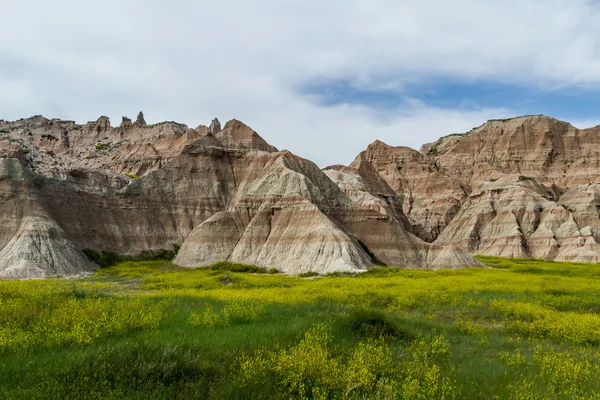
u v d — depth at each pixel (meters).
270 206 82.06
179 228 88.38
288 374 11.61
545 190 157.00
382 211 96.88
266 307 24.78
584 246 118.62
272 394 10.97
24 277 57.94
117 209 83.94
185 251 78.75
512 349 17.77
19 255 61.22
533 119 194.12
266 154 97.44
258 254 76.44
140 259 79.69
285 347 14.45
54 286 35.16
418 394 10.71
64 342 14.91
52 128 164.12
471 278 49.53
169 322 19.36
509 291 36.91
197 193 92.69
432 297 31.17
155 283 44.53
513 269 71.94
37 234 64.56
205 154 97.25
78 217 76.62
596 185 151.38
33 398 10.03
